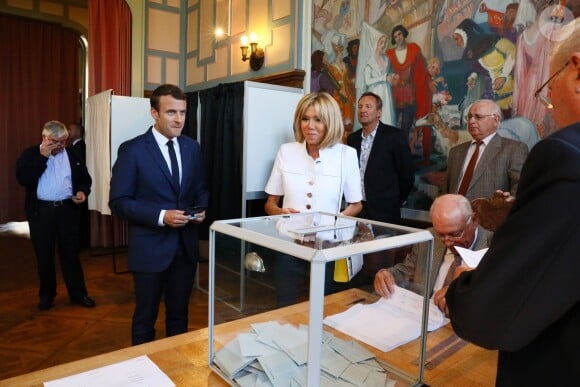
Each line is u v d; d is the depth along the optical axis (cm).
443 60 279
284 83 402
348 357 87
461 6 268
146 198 203
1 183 654
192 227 215
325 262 73
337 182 208
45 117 677
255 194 333
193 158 216
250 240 86
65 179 332
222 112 397
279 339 85
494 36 252
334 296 82
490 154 237
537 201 56
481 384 96
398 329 94
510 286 56
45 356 268
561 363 59
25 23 653
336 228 96
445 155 281
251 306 89
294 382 80
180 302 218
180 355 104
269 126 337
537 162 58
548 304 55
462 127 270
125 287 402
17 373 247
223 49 496
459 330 65
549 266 54
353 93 345
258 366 87
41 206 329
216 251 96
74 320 324
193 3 544
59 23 674
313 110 199
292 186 210
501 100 249
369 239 86
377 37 322
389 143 276
